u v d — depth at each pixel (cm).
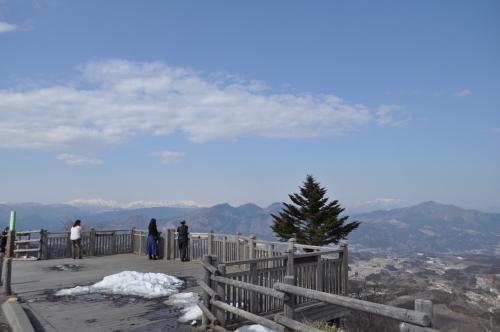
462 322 3422
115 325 661
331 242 3053
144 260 1578
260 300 704
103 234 1798
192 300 832
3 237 1675
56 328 645
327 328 686
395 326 2864
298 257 804
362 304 356
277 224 3278
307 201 3102
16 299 822
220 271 623
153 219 1642
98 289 945
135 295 885
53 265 1415
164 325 660
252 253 1144
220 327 603
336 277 933
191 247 1562
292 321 458
